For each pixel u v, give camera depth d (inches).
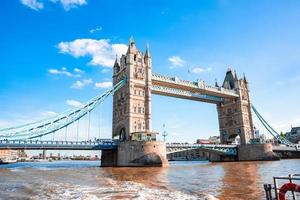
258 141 4239.7
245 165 2608.3
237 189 890.1
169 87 3917.3
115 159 3063.5
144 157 2743.6
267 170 1777.8
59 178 1375.5
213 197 742.5
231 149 4234.7
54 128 2940.5
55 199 733.3
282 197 521.3
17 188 964.0
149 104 3388.3
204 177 1370.6
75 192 858.8
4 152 6555.1
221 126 4904.0
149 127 3302.2
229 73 4985.2
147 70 3531.0
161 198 737.6
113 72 3927.2
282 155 5054.1
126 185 1042.7
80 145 2898.6
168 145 3398.1
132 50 3506.4
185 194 800.9
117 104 3607.3
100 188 954.7
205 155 6766.7
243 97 4741.6
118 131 3491.6
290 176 524.7
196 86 4013.3
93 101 3248.0
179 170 2039.9
